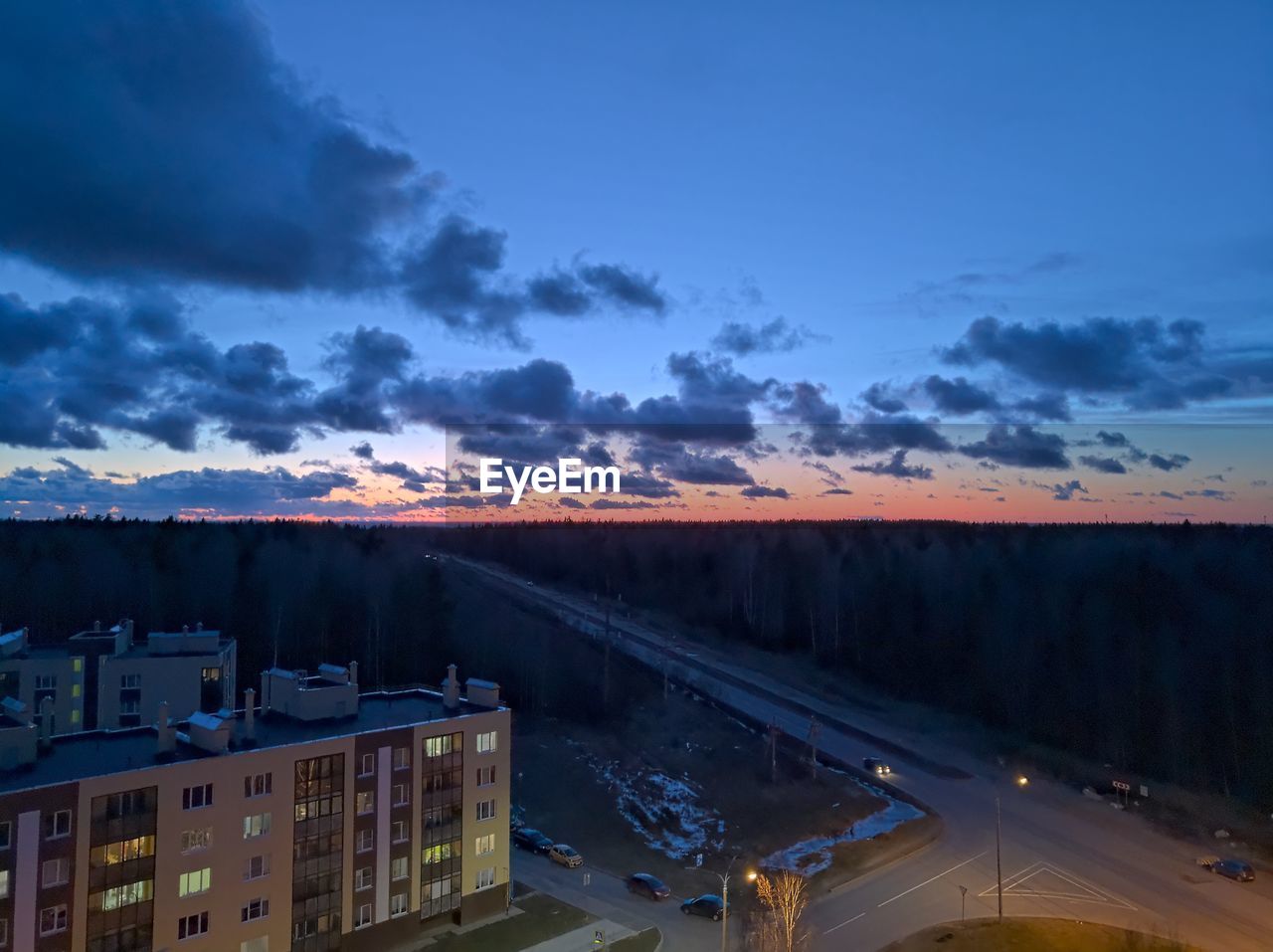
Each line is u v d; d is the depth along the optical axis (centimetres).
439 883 5206
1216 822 7412
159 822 4166
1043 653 10650
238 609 11831
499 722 5553
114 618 11669
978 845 6794
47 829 3847
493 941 5069
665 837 6944
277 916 4544
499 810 5528
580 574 16888
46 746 4528
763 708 10438
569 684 10606
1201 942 5241
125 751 4531
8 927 3722
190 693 7675
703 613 15150
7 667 7394
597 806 7438
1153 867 6406
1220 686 9169
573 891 5847
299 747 4656
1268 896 5947
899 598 12900
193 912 4256
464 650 11550
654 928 5275
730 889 5919
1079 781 8438
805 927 5253
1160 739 8956
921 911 5569
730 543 16162
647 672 11300
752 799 7662
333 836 4769
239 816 4428
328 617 11700
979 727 10225
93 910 3956
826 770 8494
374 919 4916
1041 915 5544
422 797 5144
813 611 13938
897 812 7519
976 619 11744
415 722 5334
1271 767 8206
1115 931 5328
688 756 8725
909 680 11800
